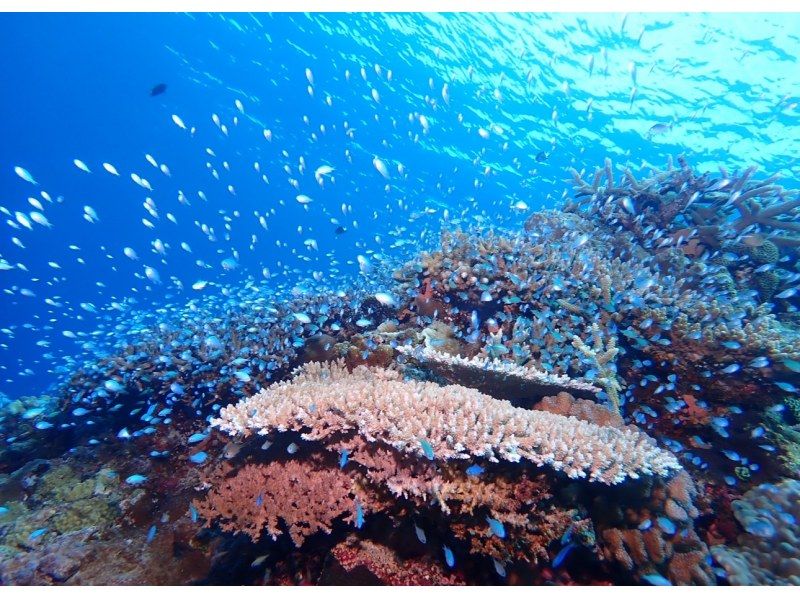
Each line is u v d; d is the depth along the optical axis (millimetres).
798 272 7727
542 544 3301
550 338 5867
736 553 3551
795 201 7711
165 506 5594
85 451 6805
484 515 3303
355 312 7832
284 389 4602
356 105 37625
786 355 4934
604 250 8391
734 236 7816
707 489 4473
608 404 4938
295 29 33594
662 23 21406
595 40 23312
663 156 29016
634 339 5785
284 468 3889
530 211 12789
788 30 19594
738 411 4965
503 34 25156
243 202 56156
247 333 8055
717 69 22484
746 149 26438
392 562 3340
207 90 42781
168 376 6836
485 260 6703
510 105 29047
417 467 3324
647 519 3463
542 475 3307
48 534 5285
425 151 38344
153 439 6715
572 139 29844
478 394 4387
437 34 27219
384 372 5301
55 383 10703
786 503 3820
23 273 51562
